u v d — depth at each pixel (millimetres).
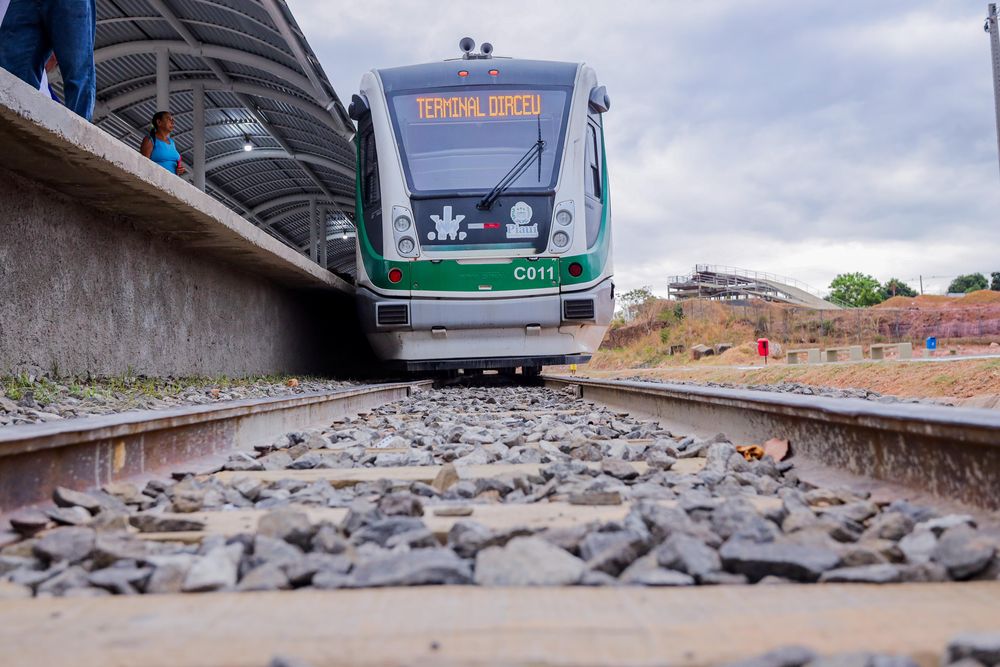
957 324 55312
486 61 11414
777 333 54500
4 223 6746
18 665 1361
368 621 1581
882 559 1983
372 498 3098
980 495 2416
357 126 11922
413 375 19438
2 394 5797
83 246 8062
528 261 10969
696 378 26438
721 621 1548
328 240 33688
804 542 2141
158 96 14328
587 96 11438
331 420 7344
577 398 10641
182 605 1725
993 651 1229
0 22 6945
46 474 2955
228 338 12086
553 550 2000
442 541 2375
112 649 1430
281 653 1400
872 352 26297
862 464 3256
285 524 2268
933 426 2600
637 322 57781
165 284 9945
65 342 7691
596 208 11492
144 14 13398
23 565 2164
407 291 10969
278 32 11156
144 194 7742
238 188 24359
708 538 2137
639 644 1425
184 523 2527
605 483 3229
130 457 3645
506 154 11078
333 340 19156
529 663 1336
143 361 9344
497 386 15312
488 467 4016
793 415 4027
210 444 4590
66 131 5949
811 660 1271
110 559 2102
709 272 81500
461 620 1577
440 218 10953
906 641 1410
